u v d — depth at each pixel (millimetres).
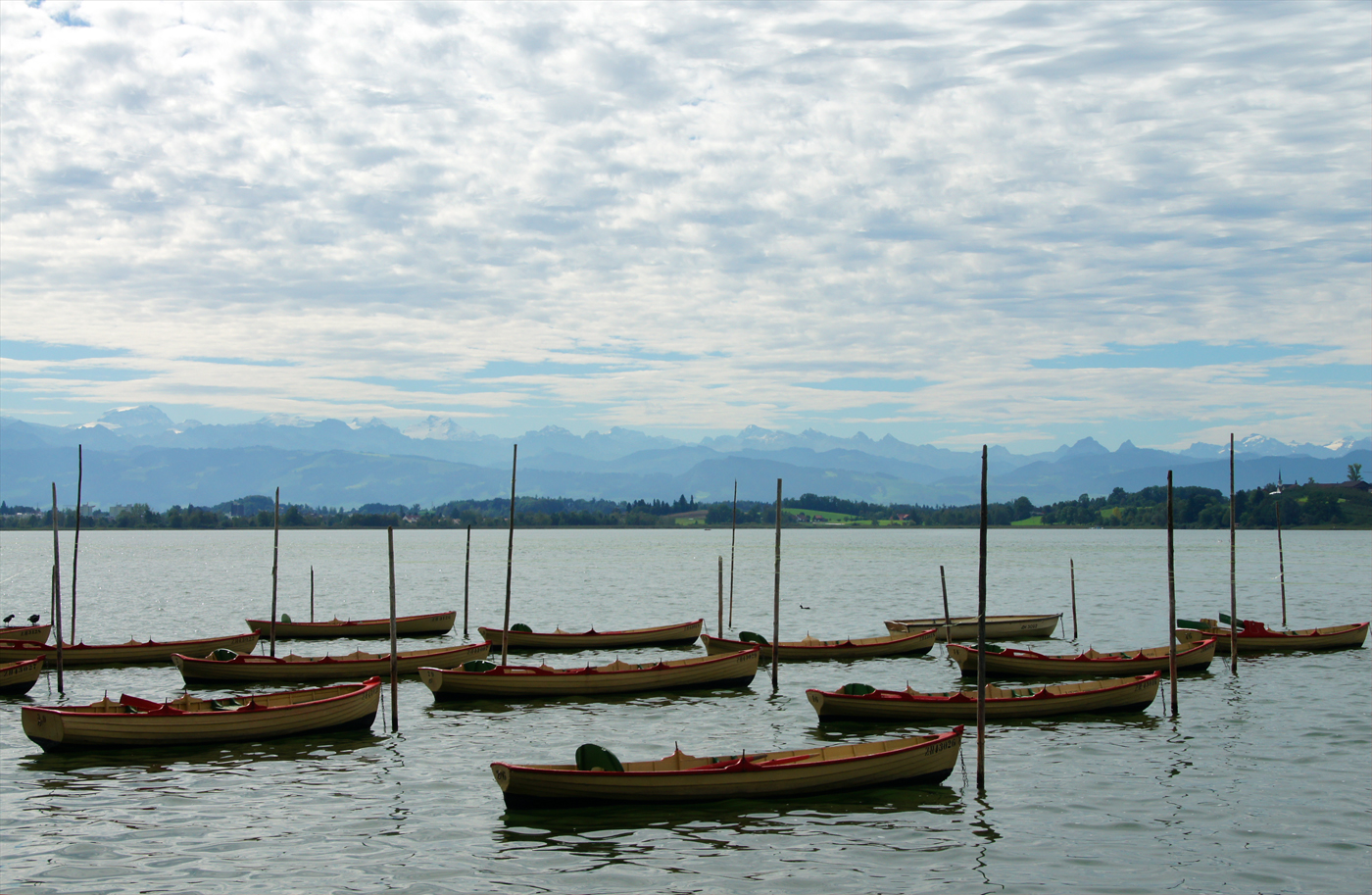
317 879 26469
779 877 26609
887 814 31484
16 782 34938
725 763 33062
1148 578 140375
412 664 56594
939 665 61344
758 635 63719
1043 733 41906
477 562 192750
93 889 25859
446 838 29438
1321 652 65188
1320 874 26844
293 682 54250
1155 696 49344
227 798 33250
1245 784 34594
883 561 193750
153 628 84312
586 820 30969
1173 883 26312
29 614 96000
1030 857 28016
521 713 46875
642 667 51094
